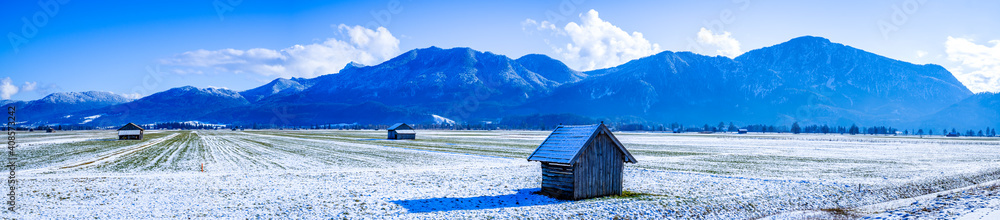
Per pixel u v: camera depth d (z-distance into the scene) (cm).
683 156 6400
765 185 3331
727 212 2452
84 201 2498
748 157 6291
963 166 5119
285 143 9575
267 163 4869
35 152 6281
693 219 2295
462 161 5238
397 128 12481
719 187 3212
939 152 7969
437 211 2358
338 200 2609
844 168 4781
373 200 2622
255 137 13375
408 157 5806
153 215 2198
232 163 4844
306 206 2438
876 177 3944
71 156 5619
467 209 2402
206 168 4300
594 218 2234
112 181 3231
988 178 4025
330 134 17562
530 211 2345
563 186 2667
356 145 8900
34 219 2095
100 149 7112
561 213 2309
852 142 12912
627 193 2842
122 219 2123
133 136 11169
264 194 2775
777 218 2306
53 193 2712
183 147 7844
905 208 2428
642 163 5131
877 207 2550
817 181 3588
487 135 17312
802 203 2738
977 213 2178
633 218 2255
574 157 2545
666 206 2486
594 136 2645
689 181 3509
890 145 10931
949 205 2452
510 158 5719
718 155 6675
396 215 2273
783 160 5809
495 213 2312
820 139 15888
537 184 3275
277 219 2164
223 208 2359
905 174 4206
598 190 2694
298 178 3531
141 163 4772
